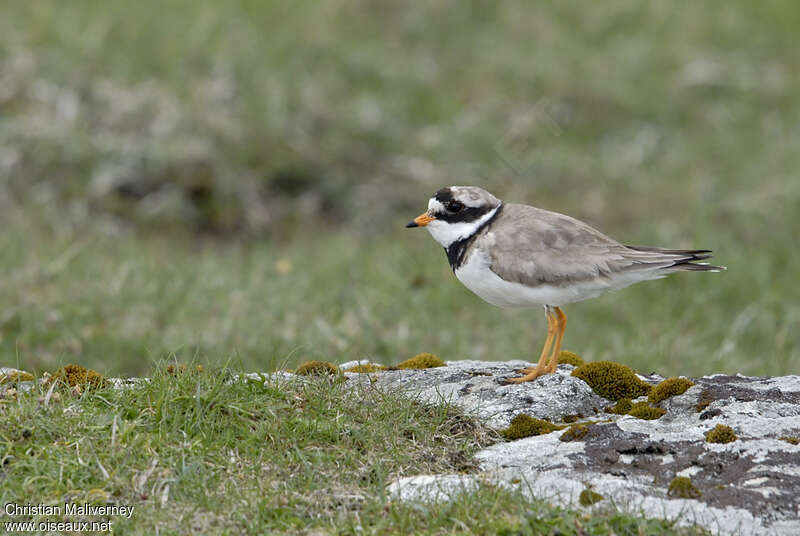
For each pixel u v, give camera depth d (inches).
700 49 879.1
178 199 657.0
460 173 707.4
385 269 566.6
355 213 684.1
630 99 810.2
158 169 668.7
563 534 219.6
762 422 268.2
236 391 282.0
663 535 218.1
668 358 465.4
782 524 223.1
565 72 825.5
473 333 507.5
